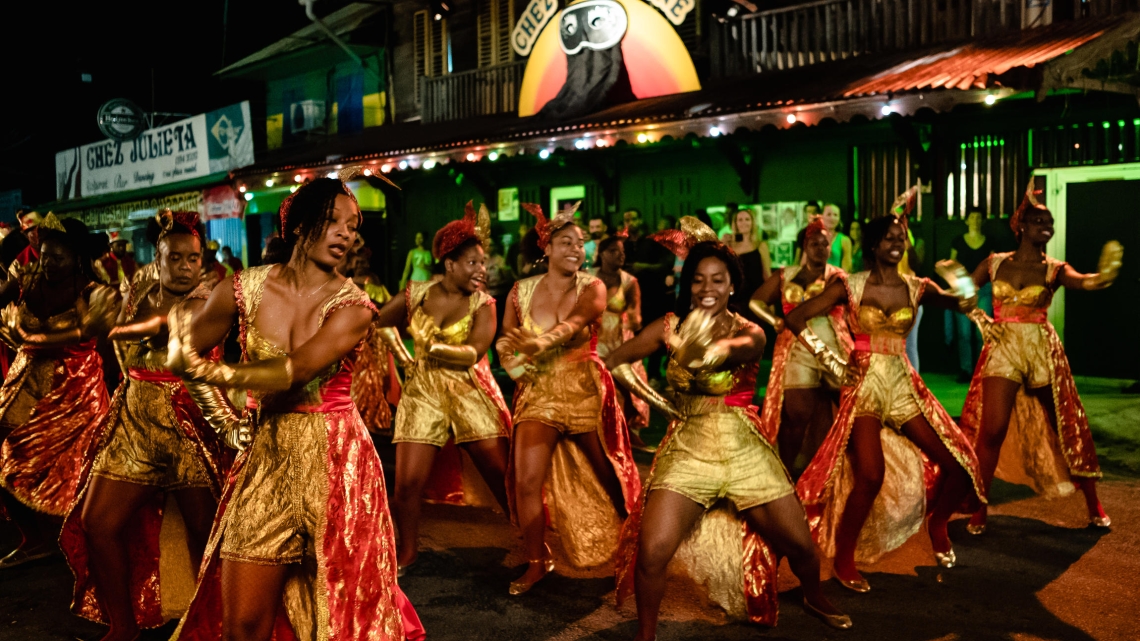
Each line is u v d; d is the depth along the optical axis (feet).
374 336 29.14
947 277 16.99
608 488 17.29
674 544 12.94
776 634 14.11
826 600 14.57
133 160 79.15
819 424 21.43
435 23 65.62
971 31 38.63
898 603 15.24
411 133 59.62
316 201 10.44
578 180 51.80
